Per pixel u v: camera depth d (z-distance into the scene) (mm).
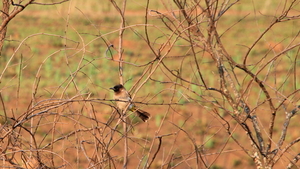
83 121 16000
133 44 42000
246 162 17172
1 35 7926
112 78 31984
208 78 27828
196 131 13875
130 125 8070
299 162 13461
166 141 16672
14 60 28891
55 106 6848
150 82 29469
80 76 33250
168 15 8594
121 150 17703
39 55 39531
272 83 28094
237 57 38188
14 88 27047
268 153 8148
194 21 8570
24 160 7801
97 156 7336
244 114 8516
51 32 46844
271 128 8398
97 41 42344
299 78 29422
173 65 31828
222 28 48562
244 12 47562
